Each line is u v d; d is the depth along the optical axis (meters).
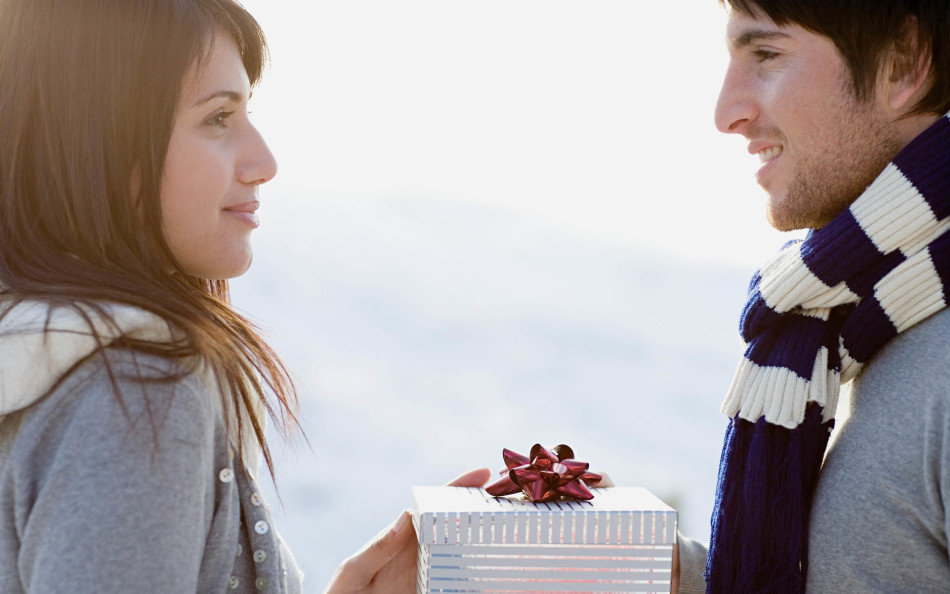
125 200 0.93
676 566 1.27
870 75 1.07
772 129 1.13
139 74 0.92
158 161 0.93
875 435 1.04
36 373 0.82
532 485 1.16
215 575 0.91
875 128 1.09
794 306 1.13
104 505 0.77
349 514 5.52
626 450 6.73
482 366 8.04
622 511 1.11
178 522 0.80
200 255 0.99
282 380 1.04
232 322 1.01
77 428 0.80
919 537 1.00
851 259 1.07
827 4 1.05
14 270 0.90
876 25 1.05
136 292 0.88
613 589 1.11
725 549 1.14
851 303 1.13
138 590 0.77
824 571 1.06
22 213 0.92
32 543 0.78
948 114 1.05
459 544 1.09
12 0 0.93
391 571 1.29
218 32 0.98
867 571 1.03
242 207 1.03
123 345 0.84
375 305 8.83
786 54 1.10
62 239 0.92
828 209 1.13
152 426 0.80
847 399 1.15
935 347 1.02
